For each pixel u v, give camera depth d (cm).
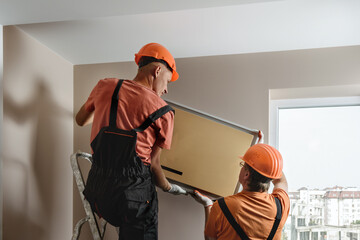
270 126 255
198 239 234
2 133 171
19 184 187
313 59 229
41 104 211
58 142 232
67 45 217
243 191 162
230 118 236
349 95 242
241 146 199
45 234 214
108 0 141
